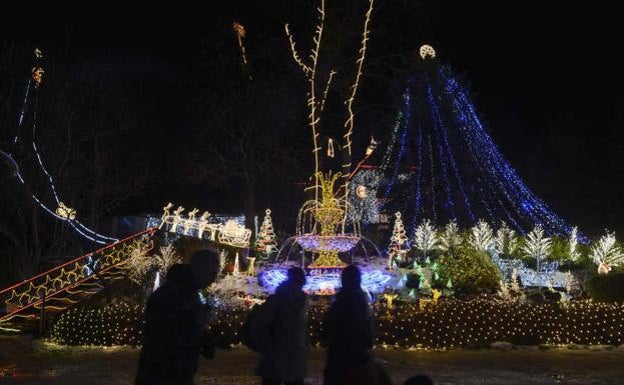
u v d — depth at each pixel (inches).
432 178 1116.5
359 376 200.5
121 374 448.5
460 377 438.6
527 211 1047.0
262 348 266.1
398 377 435.5
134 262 664.4
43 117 969.5
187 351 207.6
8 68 967.6
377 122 1272.1
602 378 439.5
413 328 566.9
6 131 955.3
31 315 666.8
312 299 635.5
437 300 616.7
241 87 1273.4
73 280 737.6
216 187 1294.3
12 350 555.2
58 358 518.9
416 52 1193.4
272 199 1316.4
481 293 686.5
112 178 1034.1
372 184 1188.5
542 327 579.5
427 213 1117.1
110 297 639.8
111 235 1195.3
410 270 709.3
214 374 445.7
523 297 633.6
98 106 1050.1
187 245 719.1
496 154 1128.8
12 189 896.9
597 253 793.6
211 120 1254.9
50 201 954.7
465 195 1078.4
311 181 1241.4
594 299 655.8
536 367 480.7
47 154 957.8
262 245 896.9
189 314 208.2
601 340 582.2
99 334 571.2
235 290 636.1
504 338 572.7
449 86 1175.0
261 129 1264.8
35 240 896.9
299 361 268.2
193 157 1239.5
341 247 671.8
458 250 741.3
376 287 674.8
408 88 1178.6
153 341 207.0
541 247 837.8
